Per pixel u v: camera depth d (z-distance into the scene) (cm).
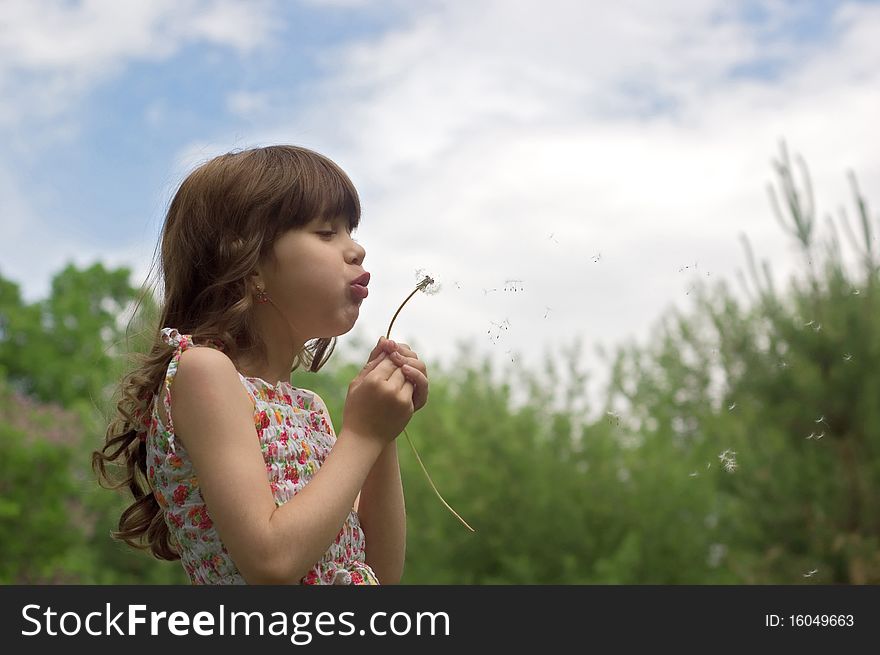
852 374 821
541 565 1097
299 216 160
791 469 825
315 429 167
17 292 2356
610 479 1116
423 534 1127
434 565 1121
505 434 1171
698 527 1058
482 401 1241
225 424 144
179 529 151
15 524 1343
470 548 1129
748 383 864
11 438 1352
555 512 1105
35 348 2252
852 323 823
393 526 171
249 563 137
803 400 838
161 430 150
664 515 1068
